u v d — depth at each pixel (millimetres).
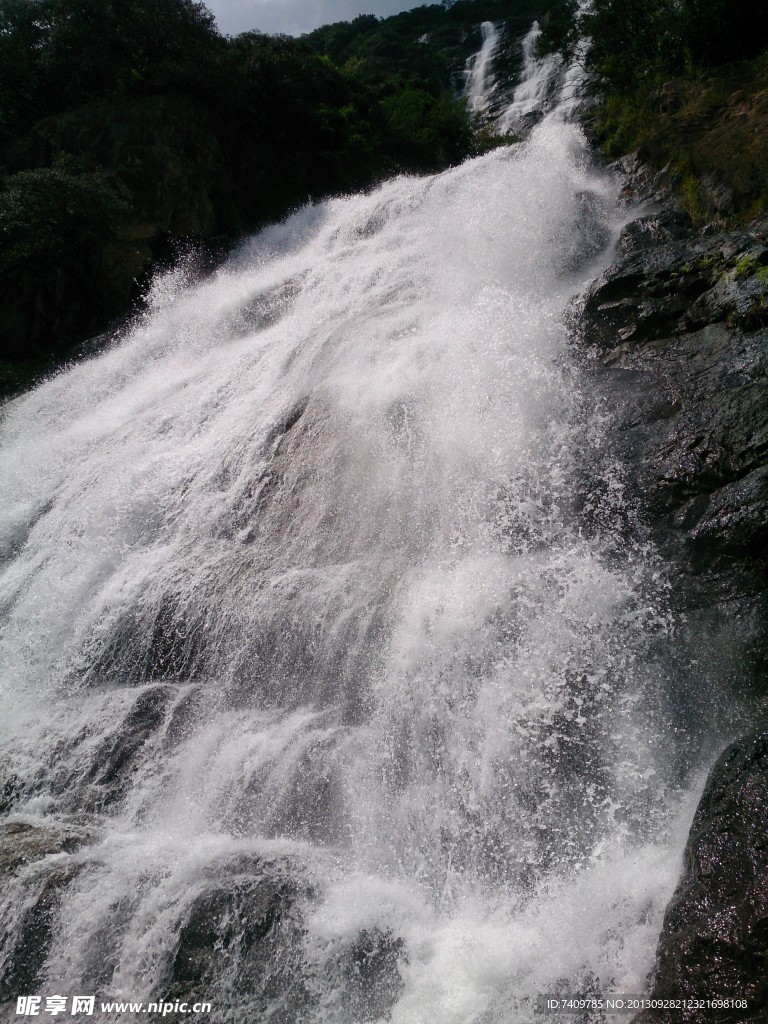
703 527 4676
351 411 7320
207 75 16984
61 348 13953
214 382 9938
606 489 5289
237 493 7465
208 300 13281
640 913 3467
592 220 9367
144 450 8977
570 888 3811
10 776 5598
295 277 12172
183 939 3961
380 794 4602
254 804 4832
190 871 4332
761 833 3061
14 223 13109
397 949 3775
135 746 5504
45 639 7066
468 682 4762
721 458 4840
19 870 4531
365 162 20266
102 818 5105
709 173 8703
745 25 11195
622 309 6570
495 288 8430
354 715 5070
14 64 17156
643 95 11758
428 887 4180
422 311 8617
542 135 13086
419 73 37156
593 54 15008
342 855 4434
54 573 7680
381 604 5453
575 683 4473
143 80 17422
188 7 18156
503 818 4234
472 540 5656
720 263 6230
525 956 3553
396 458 6605
